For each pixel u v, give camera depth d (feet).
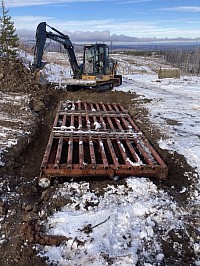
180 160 25.66
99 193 20.77
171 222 18.16
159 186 22.26
